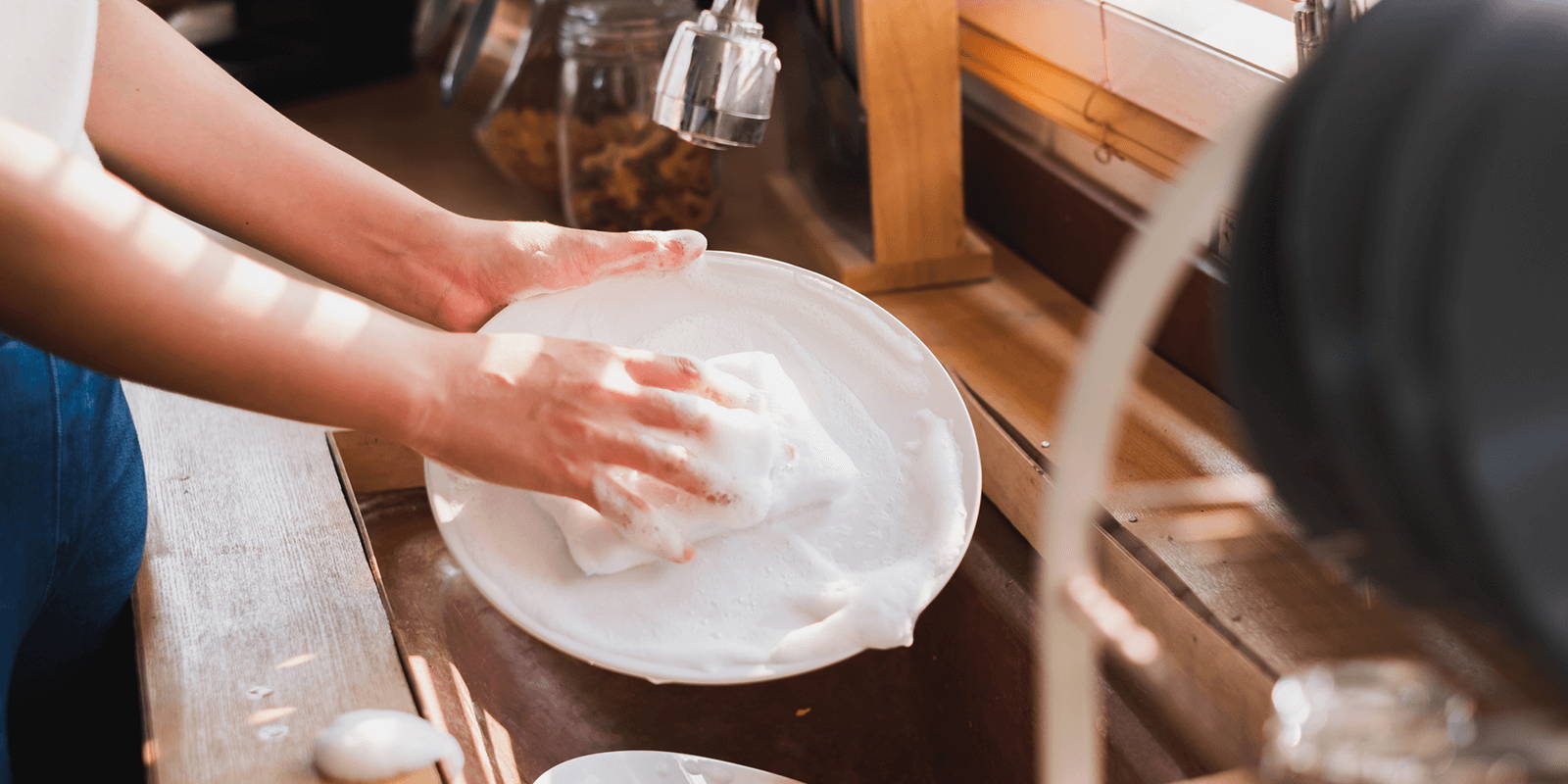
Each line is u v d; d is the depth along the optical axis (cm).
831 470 58
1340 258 21
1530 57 21
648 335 67
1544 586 21
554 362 53
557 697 73
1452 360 20
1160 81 75
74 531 61
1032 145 100
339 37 182
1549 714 25
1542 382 20
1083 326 88
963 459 59
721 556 55
